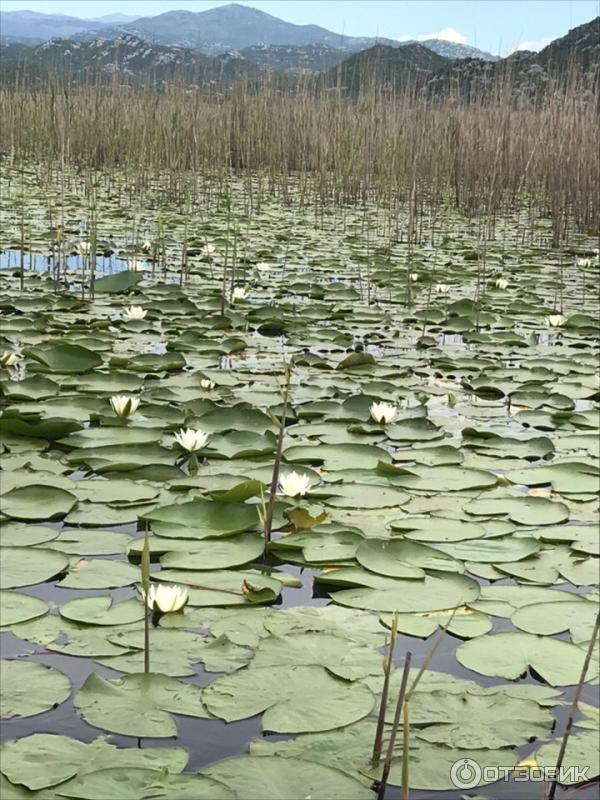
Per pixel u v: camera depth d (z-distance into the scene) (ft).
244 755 5.52
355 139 48.26
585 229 39.27
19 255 28.32
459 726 6.03
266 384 14.78
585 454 11.98
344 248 32.42
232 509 9.26
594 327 20.97
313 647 7.00
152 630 7.20
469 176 43.80
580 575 8.50
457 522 9.54
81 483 10.15
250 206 42.11
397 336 19.44
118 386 14.03
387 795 5.33
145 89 56.18
